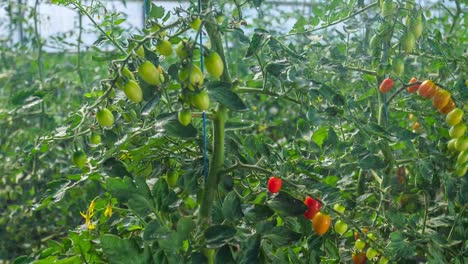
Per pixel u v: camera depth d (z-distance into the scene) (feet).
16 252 14.17
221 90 5.74
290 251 6.44
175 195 6.10
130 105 6.98
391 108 9.86
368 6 8.14
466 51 11.73
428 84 8.09
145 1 7.22
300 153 8.38
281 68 6.63
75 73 18.57
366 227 7.50
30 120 14.99
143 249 5.64
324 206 6.38
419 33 7.78
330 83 10.05
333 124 7.49
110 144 6.68
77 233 7.25
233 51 18.66
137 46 5.77
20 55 17.38
